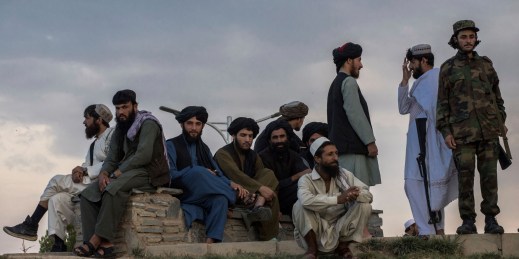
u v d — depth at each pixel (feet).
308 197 24.16
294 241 28.19
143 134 30.37
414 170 30.45
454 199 29.68
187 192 31.96
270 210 32.76
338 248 25.02
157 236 30.50
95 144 35.09
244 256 26.84
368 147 30.22
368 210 24.43
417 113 31.07
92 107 35.55
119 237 30.27
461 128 26.76
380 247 26.66
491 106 26.91
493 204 26.55
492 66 27.61
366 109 30.99
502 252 25.99
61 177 34.19
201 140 33.45
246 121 34.14
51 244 42.01
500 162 27.32
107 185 29.43
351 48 31.27
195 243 30.40
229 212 33.12
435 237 26.61
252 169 34.47
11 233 33.35
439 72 27.91
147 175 30.53
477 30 27.53
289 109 38.34
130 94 30.86
